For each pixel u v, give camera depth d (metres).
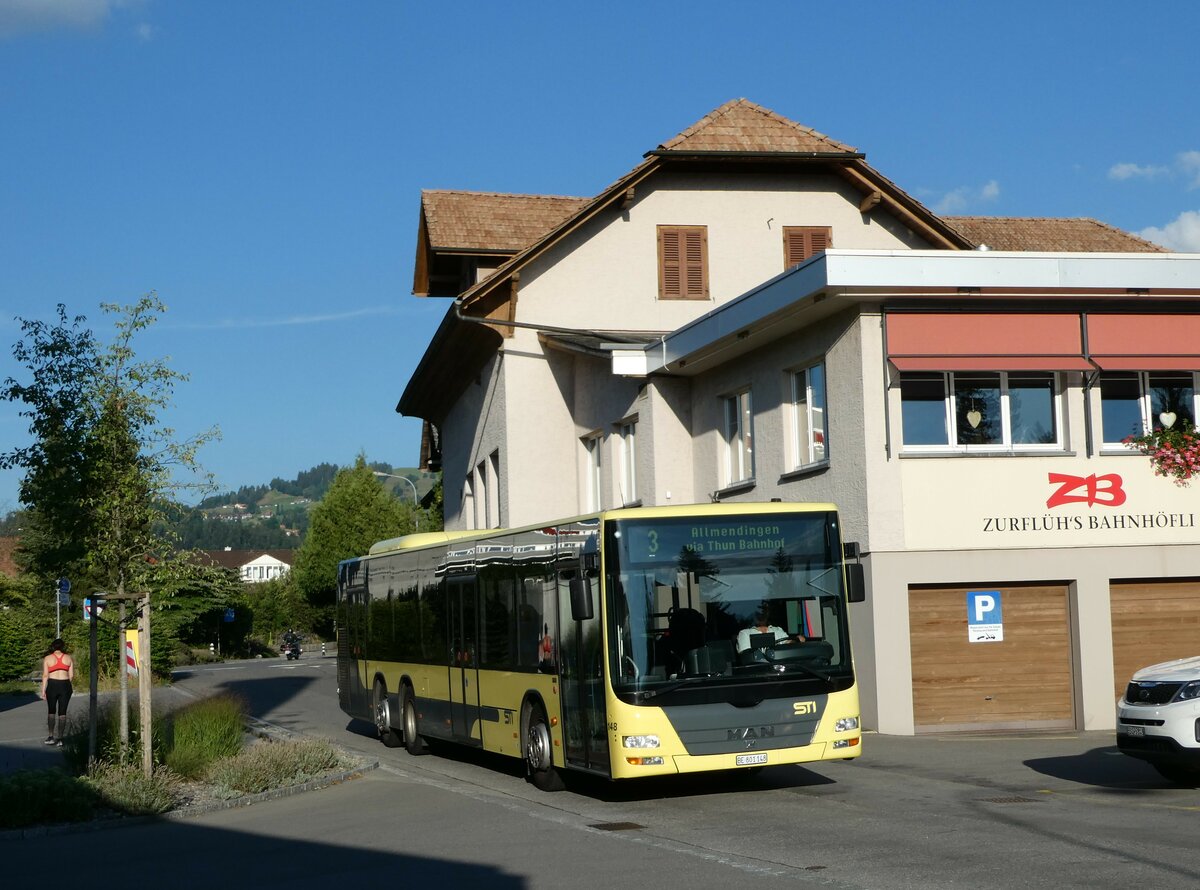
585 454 31.81
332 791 16.70
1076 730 20.64
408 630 21.53
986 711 20.61
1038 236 35.06
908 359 19.98
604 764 13.71
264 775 16.80
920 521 20.33
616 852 10.88
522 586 16.33
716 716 13.47
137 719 18.19
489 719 17.50
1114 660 20.94
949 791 14.05
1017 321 20.38
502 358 32.38
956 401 20.70
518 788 16.34
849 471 20.66
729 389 24.80
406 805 14.82
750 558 13.98
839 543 14.25
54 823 14.66
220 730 19.08
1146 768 15.26
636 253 32.31
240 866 11.39
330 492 87.56
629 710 13.36
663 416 26.44
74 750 17.25
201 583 17.33
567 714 14.82
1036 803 12.75
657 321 32.22
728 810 13.31
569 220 31.62
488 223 35.03
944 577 20.33
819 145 32.25
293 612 96.00
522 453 32.22
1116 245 35.00
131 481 16.33
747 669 13.63
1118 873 8.95
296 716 30.28
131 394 16.45
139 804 15.23
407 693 21.66
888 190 32.06
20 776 15.05
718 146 31.77
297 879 10.49
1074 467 20.83
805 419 22.39
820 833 11.40
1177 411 21.36
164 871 11.36
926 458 20.41
